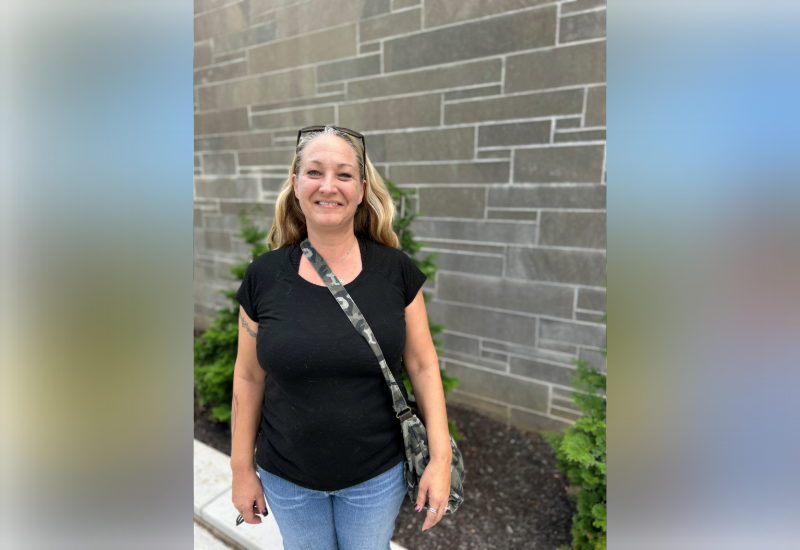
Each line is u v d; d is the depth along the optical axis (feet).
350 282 4.17
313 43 11.15
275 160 12.51
